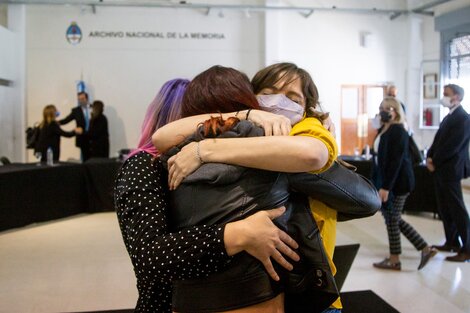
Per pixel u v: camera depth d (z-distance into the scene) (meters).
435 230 5.08
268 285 0.86
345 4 9.16
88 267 3.86
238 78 0.99
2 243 4.64
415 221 5.55
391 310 2.68
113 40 8.59
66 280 3.54
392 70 9.39
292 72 1.18
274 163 0.82
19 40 8.23
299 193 0.97
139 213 0.89
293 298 0.93
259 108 1.00
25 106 8.42
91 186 6.15
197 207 0.87
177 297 0.90
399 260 3.92
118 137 8.73
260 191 0.86
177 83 1.15
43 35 8.43
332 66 9.19
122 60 8.64
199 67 8.84
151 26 8.66
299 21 9.02
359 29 9.22
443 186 3.93
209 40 8.84
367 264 3.86
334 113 9.23
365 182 1.07
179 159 0.89
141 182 0.93
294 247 0.89
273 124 0.88
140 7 8.60
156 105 1.14
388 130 3.46
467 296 3.15
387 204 3.57
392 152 3.42
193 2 8.77
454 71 8.48
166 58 8.75
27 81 8.46
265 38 8.82
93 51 8.55
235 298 0.84
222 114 0.95
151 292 1.04
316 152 0.81
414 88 9.40
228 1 8.86
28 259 4.09
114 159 6.65
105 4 8.22
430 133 9.10
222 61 8.90
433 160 3.95
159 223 0.87
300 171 0.82
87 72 8.57
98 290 3.31
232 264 0.85
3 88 7.79
